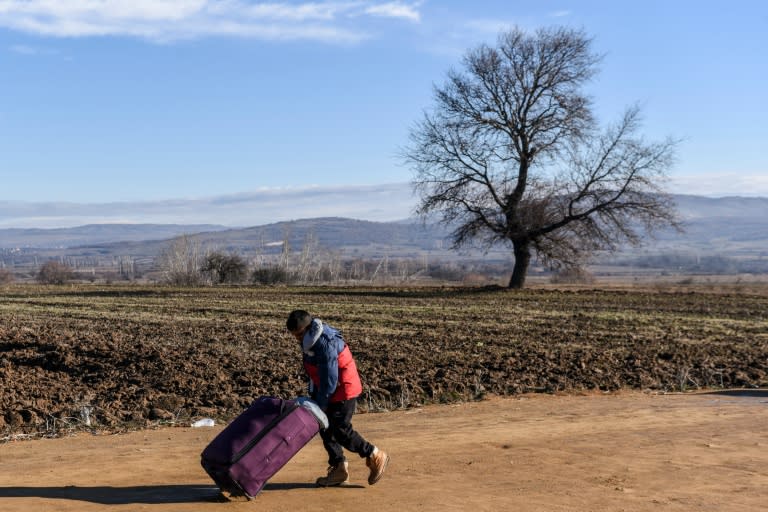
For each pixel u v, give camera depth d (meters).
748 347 21.02
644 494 6.88
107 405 12.95
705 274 136.38
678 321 28.36
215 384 14.79
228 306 35.44
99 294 45.09
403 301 38.31
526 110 44.31
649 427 10.63
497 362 17.77
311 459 8.77
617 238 43.41
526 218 44.19
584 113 43.06
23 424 11.73
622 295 41.66
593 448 9.06
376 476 7.27
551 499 6.69
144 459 8.81
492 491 6.98
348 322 27.83
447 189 45.12
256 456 6.65
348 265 89.12
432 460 8.45
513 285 47.41
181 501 6.67
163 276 66.62
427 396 14.09
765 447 9.07
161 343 21.31
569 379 15.90
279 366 16.83
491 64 43.88
